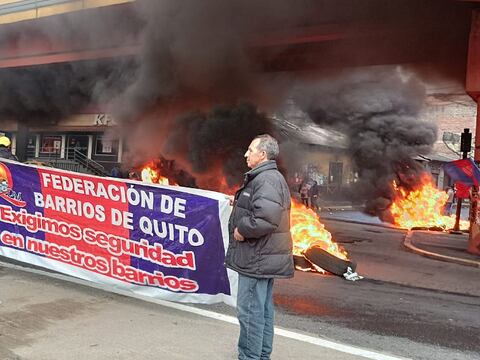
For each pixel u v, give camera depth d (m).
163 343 3.98
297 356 3.93
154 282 4.97
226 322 4.58
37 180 5.79
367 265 8.91
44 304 4.84
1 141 8.44
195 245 4.71
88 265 5.43
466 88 10.64
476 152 10.66
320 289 6.57
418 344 4.50
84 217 5.43
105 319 4.49
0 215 6.18
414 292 6.79
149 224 4.97
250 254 3.40
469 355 4.27
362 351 4.16
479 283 7.70
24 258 5.98
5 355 3.62
